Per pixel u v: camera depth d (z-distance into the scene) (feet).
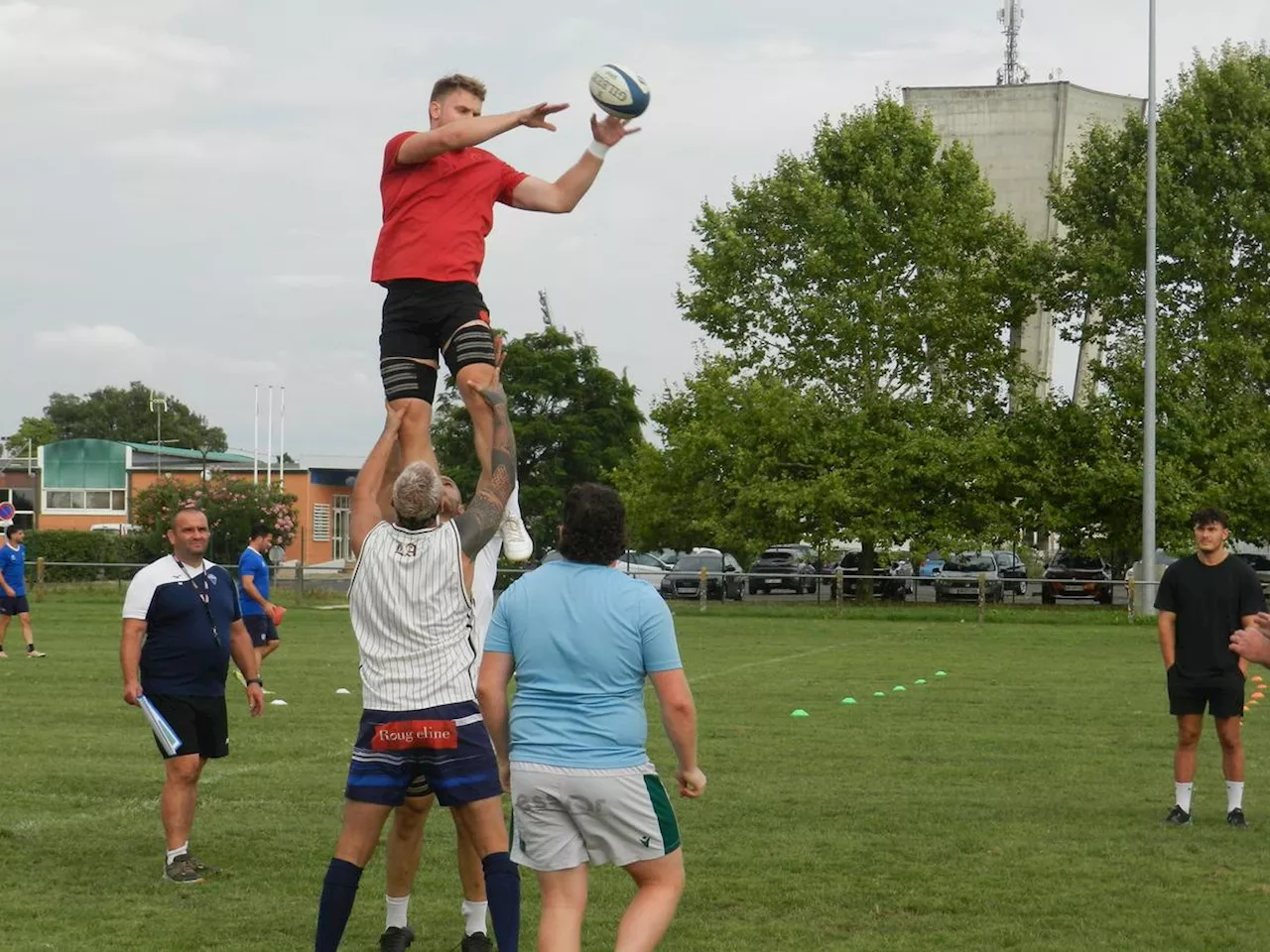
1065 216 187.11
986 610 154.81
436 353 30.07
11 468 314.14
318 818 42.47
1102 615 148.46
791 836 40.14
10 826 41.06
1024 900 33.27
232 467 304.91
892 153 185.26
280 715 66.33
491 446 28.71
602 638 22.74
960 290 178.50
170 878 35.09
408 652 25.81
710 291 184.44
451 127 28.63
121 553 218.59
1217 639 42.22
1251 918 31.78
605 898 33.96
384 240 29.76
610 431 240.32
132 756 53.78
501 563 152.56
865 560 187.93
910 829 41.16
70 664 89.40
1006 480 177.47
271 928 30.99
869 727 63.52
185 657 35.24
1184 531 169.48
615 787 22.52
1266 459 171.94
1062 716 67.92
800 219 182.50
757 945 29.58
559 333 240.53
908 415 177.99
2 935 30.09
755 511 173.47
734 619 149.07
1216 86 178.81
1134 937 30.22
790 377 182.80
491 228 30.30
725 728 62.90
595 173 30.01
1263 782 49.80
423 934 31.19
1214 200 178.09
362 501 29.07
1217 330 173.47
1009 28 330.34
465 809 25.99
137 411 553.23
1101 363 182.19
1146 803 45.60
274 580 188.03
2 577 95.45
